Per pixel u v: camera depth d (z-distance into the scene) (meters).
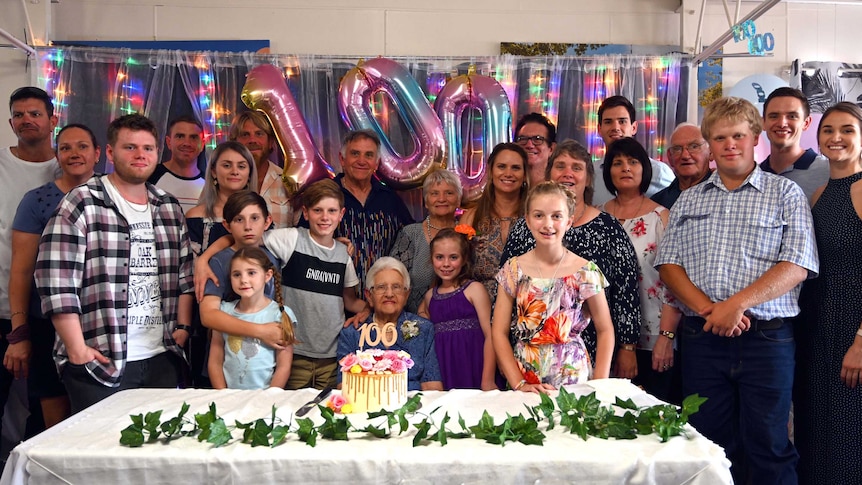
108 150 2.73
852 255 2.67
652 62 4.22
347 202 3.49
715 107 2.69
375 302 2.90
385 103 4.13
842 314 2.70
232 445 1.74
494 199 3.18
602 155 4.20
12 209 3.43
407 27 4.40
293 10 4.35
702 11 4.22
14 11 4.14
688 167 3.37
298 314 3.00
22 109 3.40
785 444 2.63
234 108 4.11
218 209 3.19
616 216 3.19
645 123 4.22
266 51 4.29
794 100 3.12
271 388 2.35
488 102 3.89
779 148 3.16
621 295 2.84
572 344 2.49
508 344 2.52
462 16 4.42
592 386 2.28
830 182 2.81
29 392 3.28
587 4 4.46
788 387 2.63
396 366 2.09
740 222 2.64
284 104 3.77
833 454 2.71
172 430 1.79
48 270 2.56
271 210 3.62
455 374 2.94
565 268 2.50
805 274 2.60
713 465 1.63
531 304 2.48
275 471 1.66
